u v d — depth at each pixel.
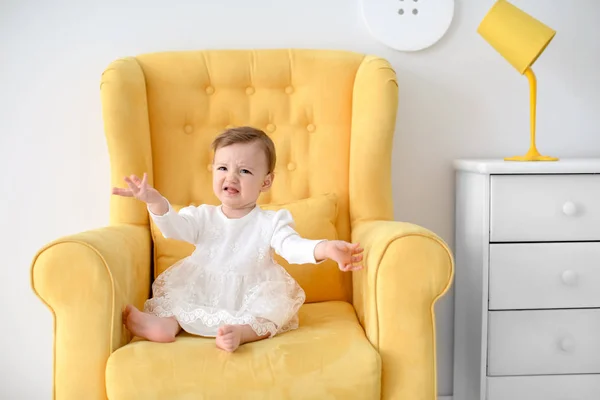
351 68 1.96
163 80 1.92
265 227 1.59
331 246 1.42
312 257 1.46
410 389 1.36
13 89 2.06
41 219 2.10
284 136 1.97
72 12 2.06
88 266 1.34
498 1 1.91
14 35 2.05
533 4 2.16
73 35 2.07
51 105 2.08
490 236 1.79
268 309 1.45
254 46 2.11
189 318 1.44
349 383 1.29
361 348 1.34
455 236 2.15
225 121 1.97
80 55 2.07
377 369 1.32
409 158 2.16
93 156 2.10
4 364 2.12
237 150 1.58
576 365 1.80
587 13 2.17
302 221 1.79
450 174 2.17
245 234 1.59
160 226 1.51
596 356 1.80
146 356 1.30
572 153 2.21
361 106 1.87
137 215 1.78
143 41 2.08
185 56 1.96
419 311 1.37
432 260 1.37
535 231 1.79
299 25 2.11
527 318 1.80
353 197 1.87
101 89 1.79
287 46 2.12
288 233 1.55
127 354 1.31
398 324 1.37
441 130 2.16
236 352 1.32
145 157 1.83
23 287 2.11
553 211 1.79
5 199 2.09
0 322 2.11
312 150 1.95
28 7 2.05
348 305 1.73
